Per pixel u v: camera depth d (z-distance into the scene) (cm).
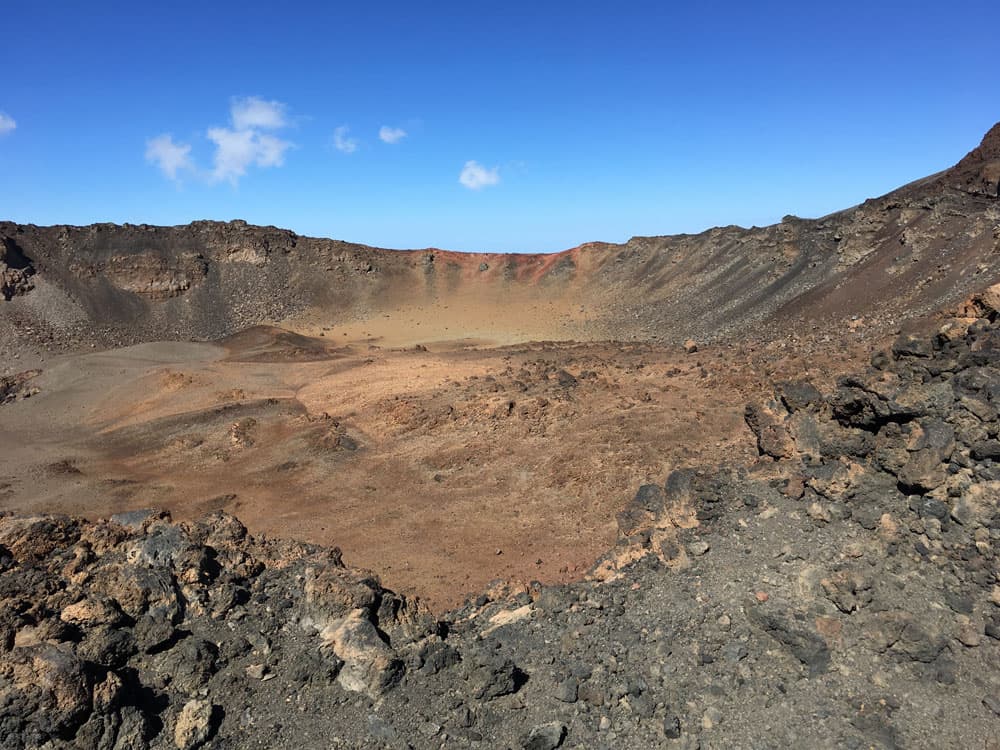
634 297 15112
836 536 2273
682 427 4653
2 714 1605
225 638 2058
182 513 4706
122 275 14350
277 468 5428
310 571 2344
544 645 2209
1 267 12775
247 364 9275
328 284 16400
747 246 14162
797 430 2659
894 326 7006
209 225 16350
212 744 1781
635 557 2581
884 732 1734
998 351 2306
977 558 2012
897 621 1902
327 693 1944
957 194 9275
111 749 1698
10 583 1934
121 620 1973
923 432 2228
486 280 17725
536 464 4656
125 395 8056
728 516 2539
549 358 8431
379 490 4778
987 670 1816
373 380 7619
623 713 1914
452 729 1861
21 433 7100
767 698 1875
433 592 3206
